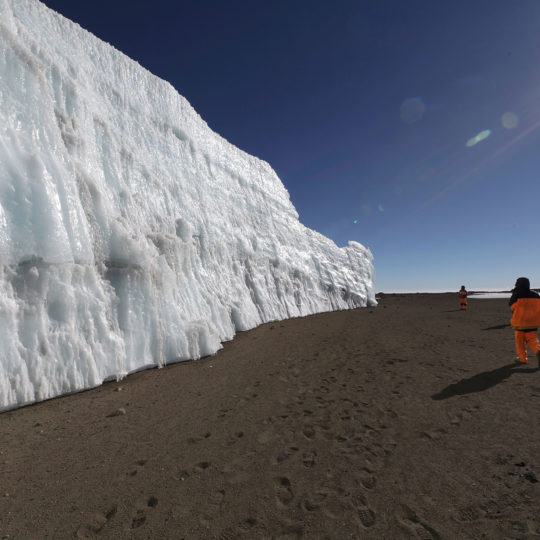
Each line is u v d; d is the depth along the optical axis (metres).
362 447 2.81
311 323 11.75
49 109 5.50
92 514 2.06
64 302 4.73
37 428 3.38
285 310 13.80
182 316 7.04
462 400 3.78
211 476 2.45
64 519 2.02
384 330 9.59
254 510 2.06
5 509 2.12
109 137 7.51
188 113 12.62
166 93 11.53
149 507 2.12
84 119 6.90
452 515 1.94
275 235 15.73
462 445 2.76
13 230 4.38
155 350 5.97
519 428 3.01
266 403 3.96
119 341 5.40
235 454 2.77
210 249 10.36
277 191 18.25
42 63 5.70
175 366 5.97
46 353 4.37
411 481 2.29
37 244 4.55
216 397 4.25
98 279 5.50
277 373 5.30
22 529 1.94
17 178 4.56
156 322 6.10
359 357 6.20
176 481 2.40
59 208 5.00
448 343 7.27
